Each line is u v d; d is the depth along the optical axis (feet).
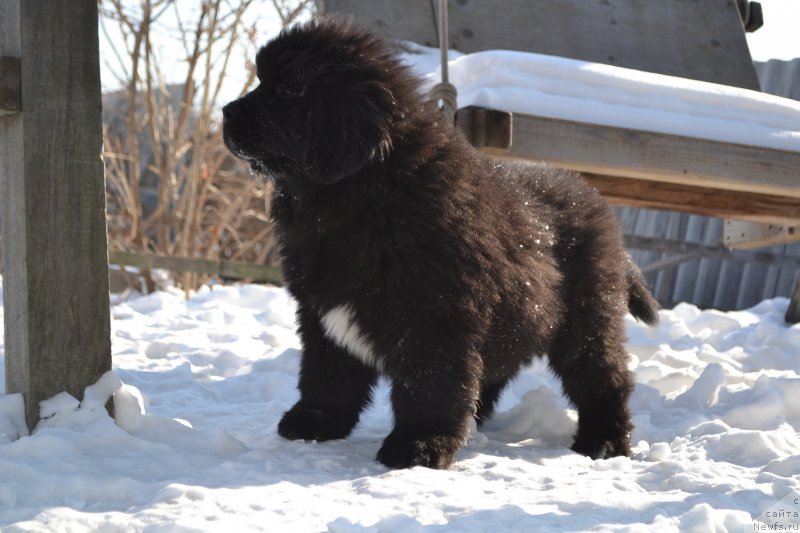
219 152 38.24
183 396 11.87
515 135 13.62
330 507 7.10
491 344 9.56
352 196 8.77
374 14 20.43
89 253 8.89
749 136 15.26
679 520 6.70
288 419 9.93
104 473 7.83
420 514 7.00
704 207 17.52
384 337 8.99
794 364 15.67
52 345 8.75
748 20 24.82
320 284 9.13
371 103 8.71
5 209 8.80
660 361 15.20
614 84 14.75
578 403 11.04
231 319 18.43
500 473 8.59
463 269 8.76
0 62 8.32
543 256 10.04
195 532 6.33
